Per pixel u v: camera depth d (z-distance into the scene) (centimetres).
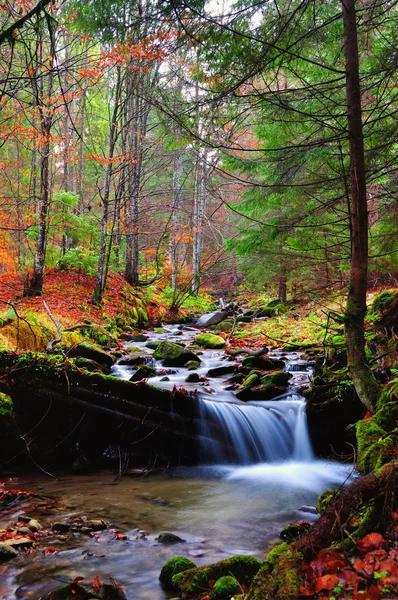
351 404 717
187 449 755
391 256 838
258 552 432
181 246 3058
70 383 712
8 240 1647
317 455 764
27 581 381
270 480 666
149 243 2802
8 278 1602
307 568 281
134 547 443
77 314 1342
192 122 554
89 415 734
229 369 1031
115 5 475
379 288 1208
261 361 1039
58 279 1659
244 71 528
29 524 485
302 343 1270
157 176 2766
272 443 757
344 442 744
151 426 739
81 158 1992
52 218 1589
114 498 587
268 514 534
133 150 1794
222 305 2420
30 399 714
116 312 1627
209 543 454
